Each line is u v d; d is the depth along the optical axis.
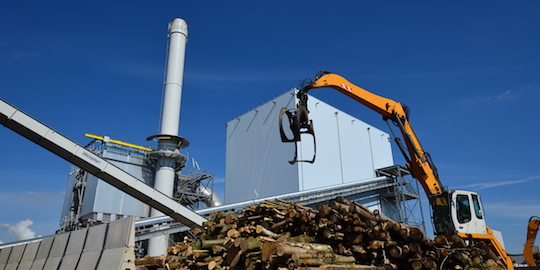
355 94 14.52
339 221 10.05
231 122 50.81
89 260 11.27
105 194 37.53
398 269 8.99
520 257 23.41
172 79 41.84
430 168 14.81
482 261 9.75
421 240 8.99
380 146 52.44
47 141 18.56
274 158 42.06
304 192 35.19
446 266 9.38
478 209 12.86
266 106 45.44
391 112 15.20
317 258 8.23
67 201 43.28
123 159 39.56
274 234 10.39
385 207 44.53
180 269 10.02
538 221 13.74
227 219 11.88
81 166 19.69
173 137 39.25
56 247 13.39
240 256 8.68
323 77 13.80
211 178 44.56
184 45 44.00
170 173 38.78
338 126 45.97
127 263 10.11
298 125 9.79
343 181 43.81
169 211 21.33
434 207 13.16
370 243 9.37
